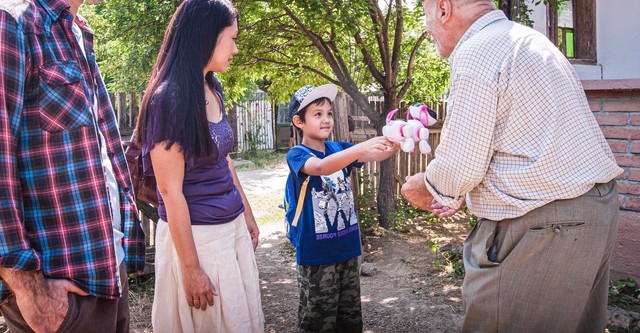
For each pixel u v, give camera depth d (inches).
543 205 79.3
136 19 231.0
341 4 219.9
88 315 76.8
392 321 159.8
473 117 78.9
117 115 210.5
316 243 123.5
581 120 80.0
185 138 84.0
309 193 124.0
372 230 256.2
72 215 74.5
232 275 92.2
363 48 266.2
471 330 88.8
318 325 126.0
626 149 165.2
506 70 78.4
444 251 225.6
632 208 165.9
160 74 87.7
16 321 77.9
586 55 247.8
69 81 73.9
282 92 319.9
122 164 94.7
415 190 94.1
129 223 94.6
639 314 145.7
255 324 97.6
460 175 81.0
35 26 72.3
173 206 85.7
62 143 73.5
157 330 93.0
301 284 127.3
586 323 91.7
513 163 80.1
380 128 269.7
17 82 68.2
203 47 88.0
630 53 232.8
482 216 84.8
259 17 260.4
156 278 93.5
